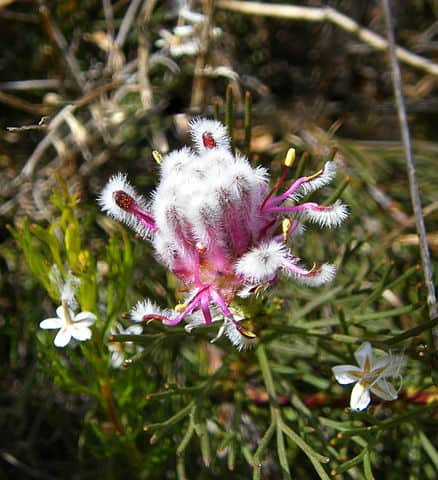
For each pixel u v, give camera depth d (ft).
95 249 0.39
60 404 0.39
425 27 0.54
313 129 0.45
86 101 0.41
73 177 0.43
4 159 0.45
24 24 0.47
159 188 0.23
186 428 0.32
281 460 0.26
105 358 0.28
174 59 0.45
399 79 0.36
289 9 0.45
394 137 0.50
